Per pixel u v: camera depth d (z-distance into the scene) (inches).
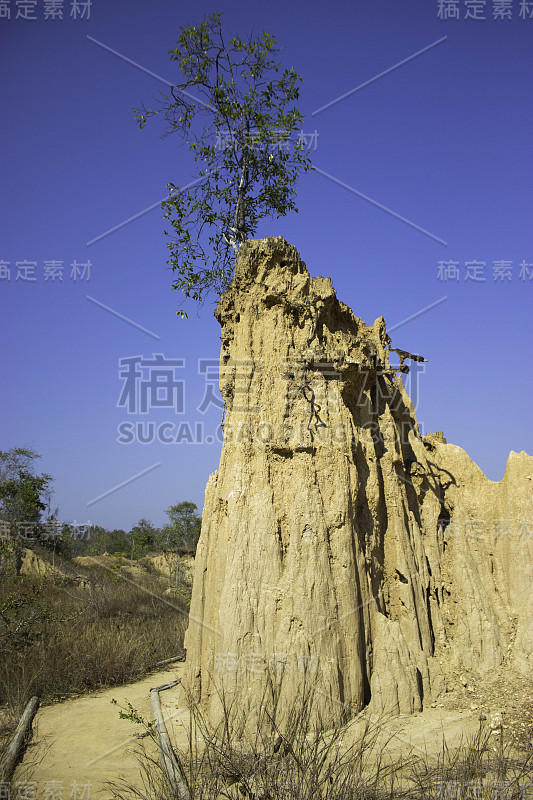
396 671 345.1
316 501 369.4
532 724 301.1
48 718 411.2
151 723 356.5
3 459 1150.3
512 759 266.2
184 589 1032.2
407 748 294.2
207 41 472.4
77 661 505.7
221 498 403.5
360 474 404.8
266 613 350.0
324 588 350.3
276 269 420.8
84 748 351.6
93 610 780.6
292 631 342.0
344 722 327.3
